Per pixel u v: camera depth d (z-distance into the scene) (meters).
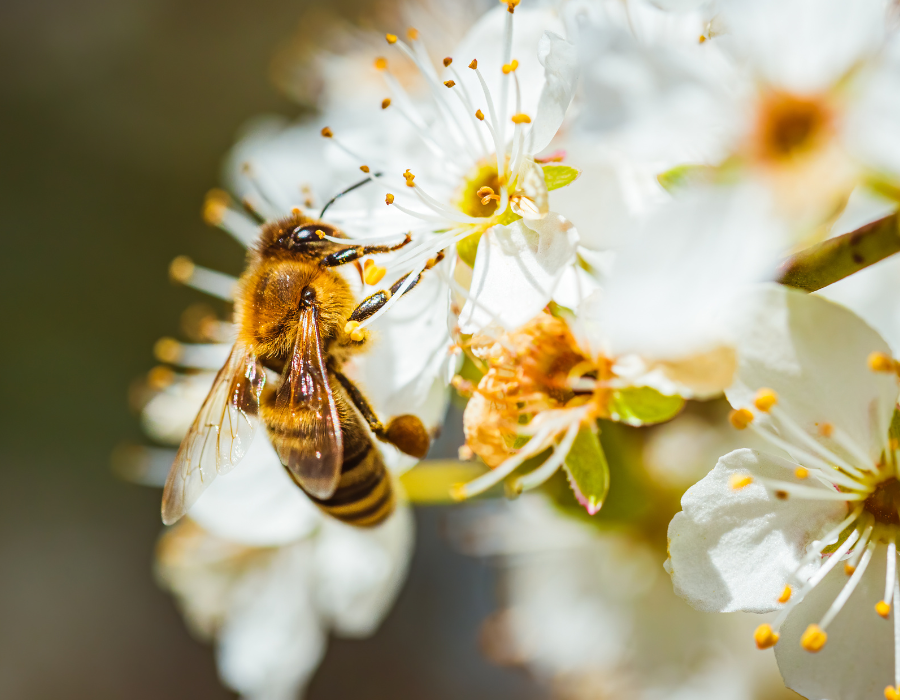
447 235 0.09
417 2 0.11
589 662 0.11
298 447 0.09
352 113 0.11
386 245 0.09
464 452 0.09
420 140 0.09
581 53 0.08
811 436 0.08
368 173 0.09
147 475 0.14
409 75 0.11
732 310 0.08
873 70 0.08
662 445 0.10
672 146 0.08
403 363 0.09
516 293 0.08
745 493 0.08
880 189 0.08
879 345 0.08
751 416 0.08
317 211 0.09
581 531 0.10
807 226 0.08
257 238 0.09
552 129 0.08
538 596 0.11
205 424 0.09
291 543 0.10
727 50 0.08
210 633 0.11
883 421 0.08
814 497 0.08
